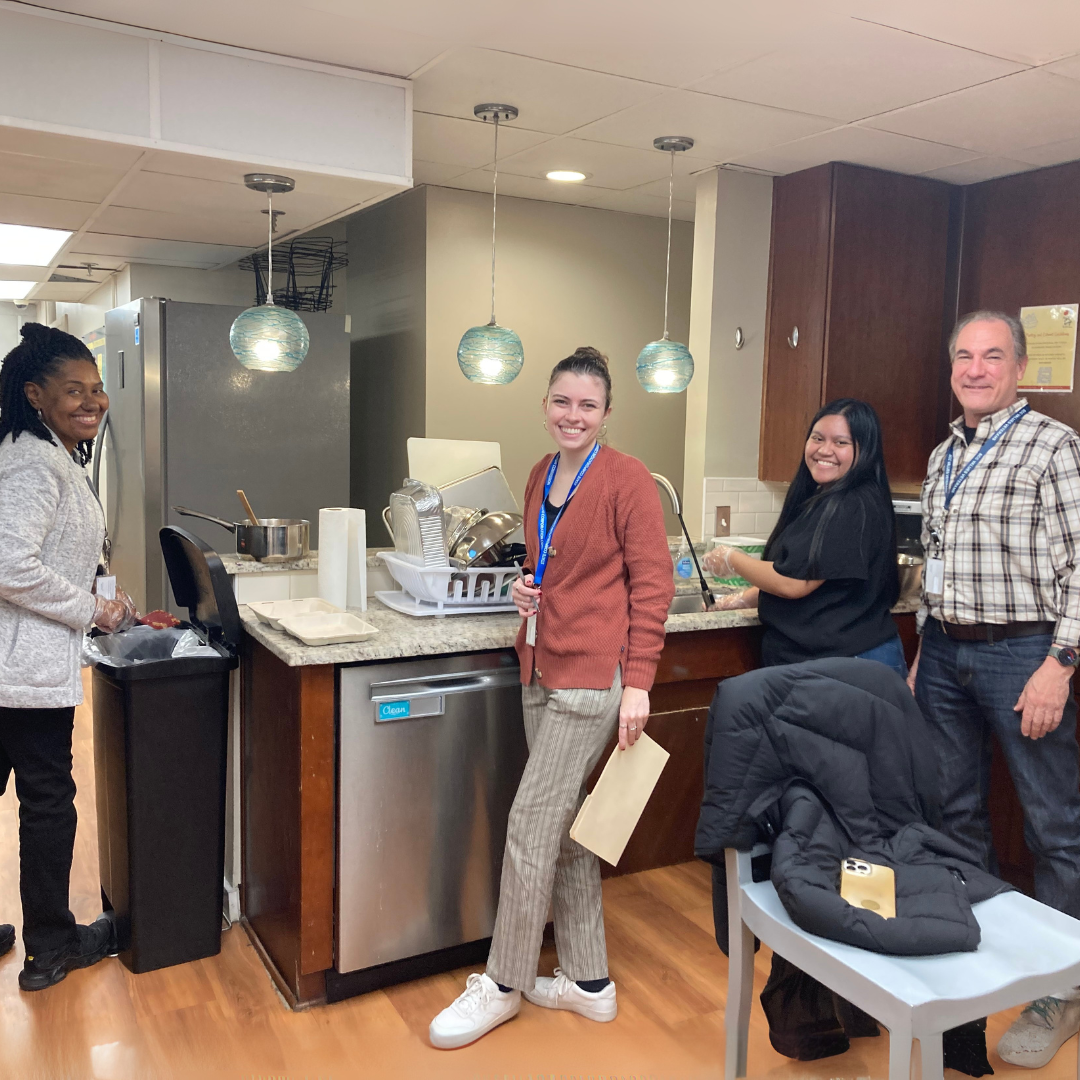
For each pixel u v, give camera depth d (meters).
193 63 2.46
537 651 2.11
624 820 2.07
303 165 2.62
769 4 2.16
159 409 3.98
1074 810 2.27
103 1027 2.12
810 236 3.52
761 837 1.89
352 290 4.84
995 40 2.34
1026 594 2.24
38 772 2.18
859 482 2.36
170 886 2.34
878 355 3.58
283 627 2.25
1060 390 3.37
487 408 4.29
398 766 2.23
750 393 3.74
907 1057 1.46
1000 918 1.72
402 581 2.67
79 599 2.11
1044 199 3.41
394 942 2.28
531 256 4.29
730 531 3.75
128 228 3.77
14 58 2.26
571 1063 2.04
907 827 1.86
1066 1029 2.13
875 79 2.62
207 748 2.34
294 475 4.27
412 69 2.65
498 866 2.41
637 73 2.62
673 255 4.70
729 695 1.83
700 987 2.34
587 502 2.02
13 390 2.10
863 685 1.87
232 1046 2.07
